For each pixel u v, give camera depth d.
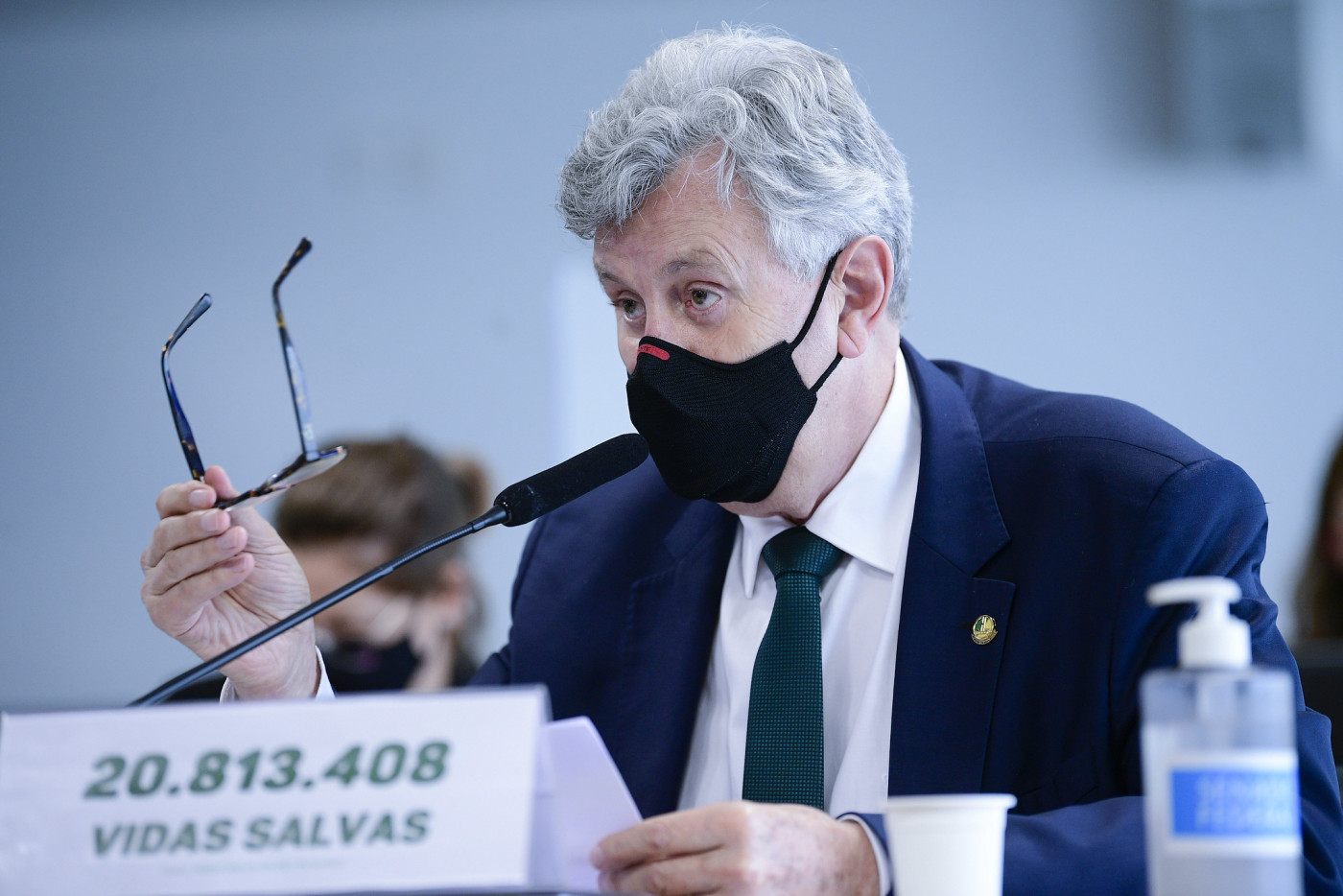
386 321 8.66
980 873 1.88
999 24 8.16
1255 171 7.84
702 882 2.16
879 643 3.11
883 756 2.97
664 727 3.23
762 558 3.30
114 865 1.90
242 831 1.89
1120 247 7.94
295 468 2.40
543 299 8.59
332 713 1.93
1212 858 1.65
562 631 3.49
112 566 8.74
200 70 8.95
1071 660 2.88
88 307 8.87
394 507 5.57
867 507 3.21
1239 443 7.75
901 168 3.30
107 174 8.92
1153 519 2.89
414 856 1.86
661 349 3.02
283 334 2.28
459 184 8.71
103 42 9.00
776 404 3.03
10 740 1.95
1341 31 7.84
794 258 3.02
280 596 3.06
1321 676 3.55
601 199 3.01
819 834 2.23
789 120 3.02
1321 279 7.75
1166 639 2.79
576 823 2.23
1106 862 2.31
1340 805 2.56
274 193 8.83
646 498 3.64
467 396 8.56
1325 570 6.71
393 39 8.84
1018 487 3.11
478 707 1.91
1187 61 7.91
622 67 8.66
